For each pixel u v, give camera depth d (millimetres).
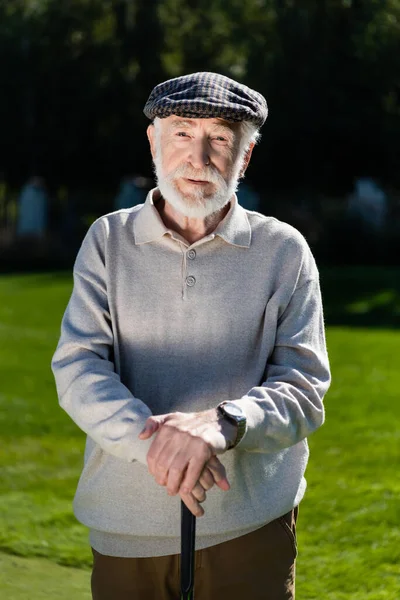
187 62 28719
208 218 2717
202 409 2664
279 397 2527
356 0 25812
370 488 6188
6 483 6449
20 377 10047
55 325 14570
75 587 4617
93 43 28438
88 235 2770
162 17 28359
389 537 5387
